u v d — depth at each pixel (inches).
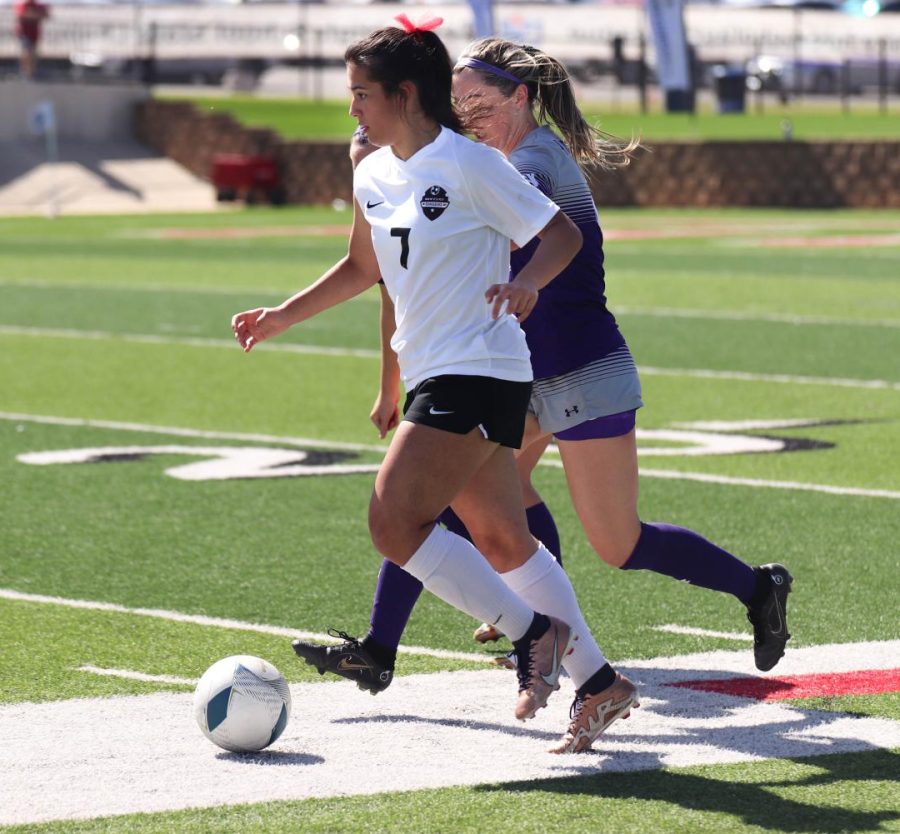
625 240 4724.4
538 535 903.7
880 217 5689.0
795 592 1035.3
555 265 687.1
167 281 3538.4
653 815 641.0
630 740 742.5
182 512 1294.3
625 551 812.0
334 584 1061.1
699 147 6274.6
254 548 1166.3
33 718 768.9
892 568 1099.3
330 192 6678.2
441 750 725.3
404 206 698.2
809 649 904.3
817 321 2711.6
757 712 786.2
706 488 1384.1
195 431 1705.2
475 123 743.7
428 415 687.1
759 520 1255.5
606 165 849.5
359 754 718.5
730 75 7283.5
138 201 6727.4
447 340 693.3
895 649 903.7
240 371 2174.0
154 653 893.8
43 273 3774.6
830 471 1462.8
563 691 825.5
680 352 2335.1
